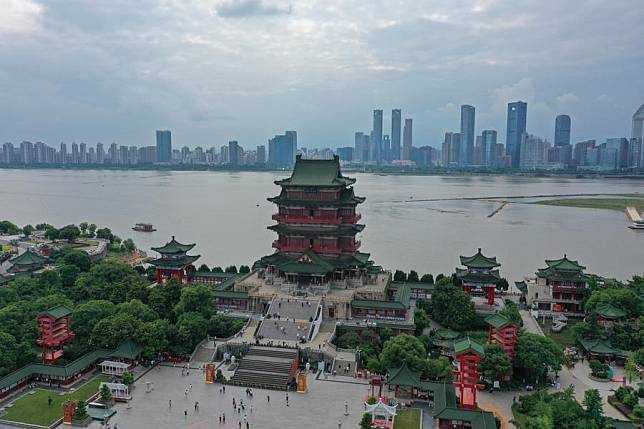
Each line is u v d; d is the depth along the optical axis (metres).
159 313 136.38
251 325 136.75
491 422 88.88
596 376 113.31
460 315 140.00
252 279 164.25
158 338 118.88
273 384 109.38
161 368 117.81
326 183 156.12
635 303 138.38
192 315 128.25
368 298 150.25
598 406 89.38
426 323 137.88
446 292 145.88
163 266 174.12
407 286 164.75
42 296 149.25
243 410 98.81
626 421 89.81
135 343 118.12
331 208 158.00
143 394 105.06
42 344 113.44
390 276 172.62
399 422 95.38
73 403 94.31
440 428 93.25
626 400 99.94
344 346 125.38
